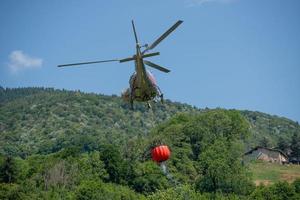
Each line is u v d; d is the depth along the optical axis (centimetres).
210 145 14438
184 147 14288
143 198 11625
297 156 17275
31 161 14650
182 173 13375
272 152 16375
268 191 10869
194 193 11325
